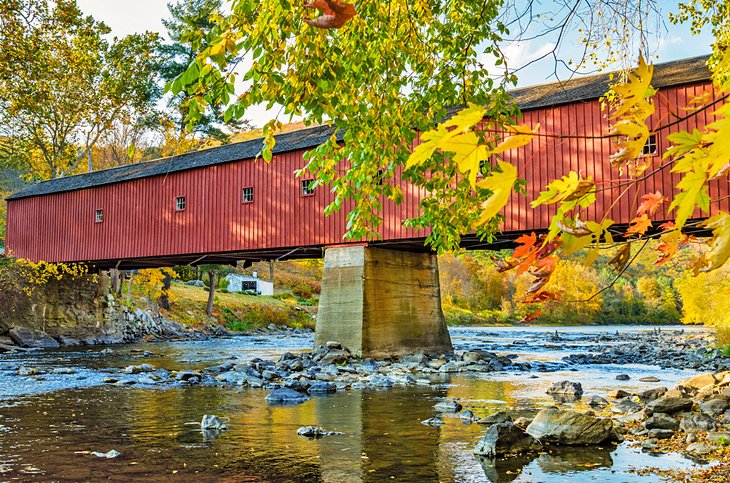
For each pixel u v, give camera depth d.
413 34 4.29
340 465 6.13
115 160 45.00
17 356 21.34
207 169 22.94
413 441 7.22
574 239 1.23
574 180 1.13
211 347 26.53
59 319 27.95
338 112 3.98
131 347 26.41
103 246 25.73
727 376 10.84
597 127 15.77
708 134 0.94
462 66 4.46
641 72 1.04
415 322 20.25
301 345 28.06
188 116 2.85
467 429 7.95
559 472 5.78
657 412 8.40
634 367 17.44
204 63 2.66
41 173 42.66
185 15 37.72
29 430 7.96
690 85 14.39
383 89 4.29
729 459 6.01
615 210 14.97
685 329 49.56
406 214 18.66
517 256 1.32
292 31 2.86
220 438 7.44
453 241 5.23
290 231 20.67
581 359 19.77
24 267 26.95
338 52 3.10
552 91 17.70
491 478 5.62
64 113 36.94
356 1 3.63
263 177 21.44
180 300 40.56
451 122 1.03
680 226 1.13
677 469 5.74
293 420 8.67
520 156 16.67
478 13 4.34
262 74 2.91
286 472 5.89
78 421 8.61
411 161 1.07
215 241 22.45
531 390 11.97
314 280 68.44
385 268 19.58
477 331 44.75
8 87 27.41
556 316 63.69
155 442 7.23
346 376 14.45
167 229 23.80
